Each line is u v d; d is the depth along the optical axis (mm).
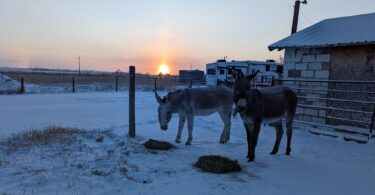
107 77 58250
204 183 5301
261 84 14031
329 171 6266
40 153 6602
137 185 5066
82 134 8688
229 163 6078
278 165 6594
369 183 5633
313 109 11422
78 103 18375
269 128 11109
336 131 10344
